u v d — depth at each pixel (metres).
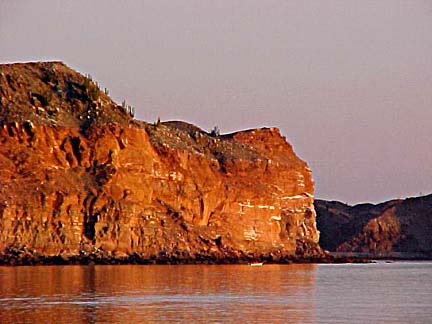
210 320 174.50
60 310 184.88
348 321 177.50
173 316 179.12
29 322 166.88
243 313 186.88
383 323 175.38
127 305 197.25
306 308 199.50
